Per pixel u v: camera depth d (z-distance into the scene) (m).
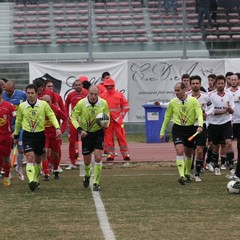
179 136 30.28
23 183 31.20
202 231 18.66
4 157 29.88
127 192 27.28
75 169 38.00
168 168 38.06
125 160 41.34
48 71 58.78
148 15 77.00
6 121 29.66
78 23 76.31
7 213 22.17
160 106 53.03
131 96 59.44
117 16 77.25
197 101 30.17
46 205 23.89
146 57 70.50
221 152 36.53
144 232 18.58
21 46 72.62
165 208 22.89
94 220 20.67
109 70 58.97
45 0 79.38
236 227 19.25
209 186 29.09
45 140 30.94
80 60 67.19
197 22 75.19
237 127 33.53
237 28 74.38
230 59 58.72
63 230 19.00
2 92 31.81
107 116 27.98
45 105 28.39
